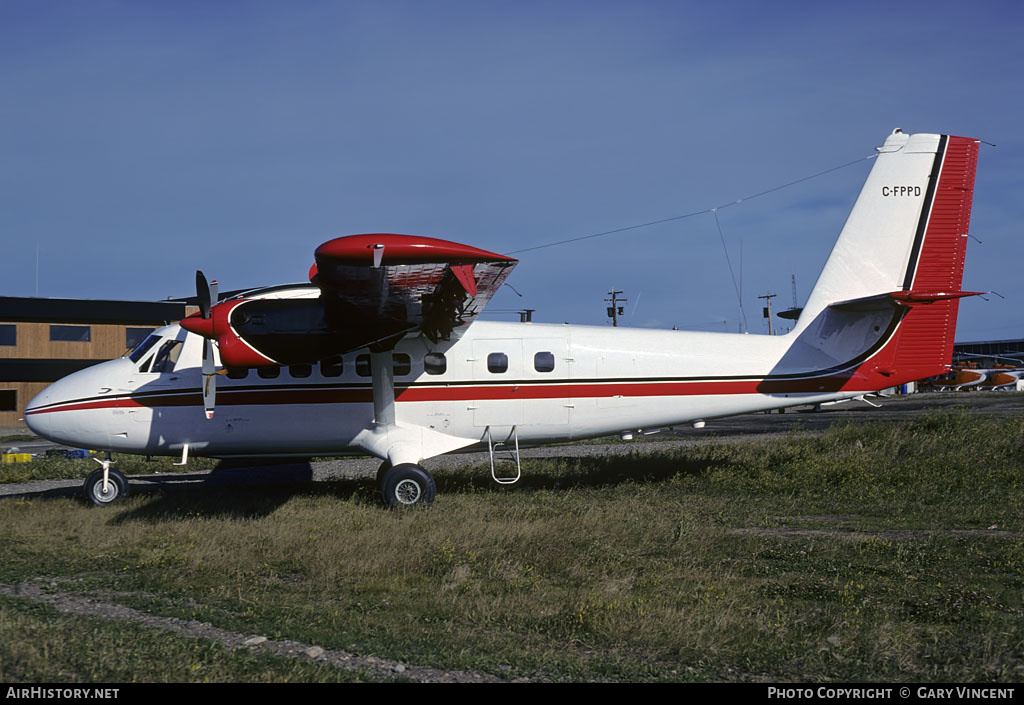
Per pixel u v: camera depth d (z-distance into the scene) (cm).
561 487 1389
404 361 1285
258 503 1227
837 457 1594
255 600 691
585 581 750
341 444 1292
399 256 908
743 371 1348
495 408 1304
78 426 1256
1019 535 925
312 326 1153
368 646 565
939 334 1359
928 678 501
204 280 1109
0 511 1153
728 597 680
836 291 1356
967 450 1593
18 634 564
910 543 881
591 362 1323
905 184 1350
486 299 1093
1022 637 572
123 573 793
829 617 619
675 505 1161
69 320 4219
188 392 1268
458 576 755
